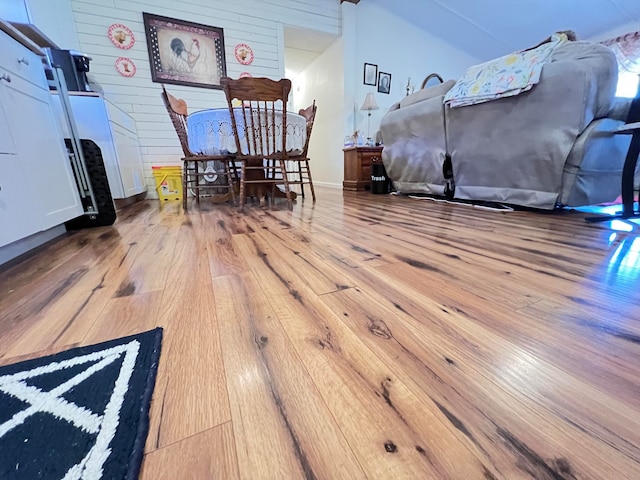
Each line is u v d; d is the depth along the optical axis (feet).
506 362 1.60
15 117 3.77
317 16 12.67
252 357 1.68
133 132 10.28
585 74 4.88
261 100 6.51
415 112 8.41
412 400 1.36
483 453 1.11
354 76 13.65
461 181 7.82
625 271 2.89
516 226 5.08
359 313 2.16
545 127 5.59
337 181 14.84
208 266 3.24
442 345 1.77
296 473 1.05
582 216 5.75
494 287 2.58
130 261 3.47
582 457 1.08
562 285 2.59
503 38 15.93
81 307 2.34
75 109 7.57
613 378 1.46
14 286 2.80
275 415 1.29
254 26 11.76
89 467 1.07
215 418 1.28
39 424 1.26
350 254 3.61
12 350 1.80
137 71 10.47
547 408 1.30
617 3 13.41
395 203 8.52
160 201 10.41
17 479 1.03
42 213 4.18
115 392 1.43
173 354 1.72
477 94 6.46
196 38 11.02
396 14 14.25
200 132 7.09
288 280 2.81
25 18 7.39
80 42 9.69
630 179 5.02
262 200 9.44
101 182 5.63
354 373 1.54
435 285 2.65
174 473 1.05
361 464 1.08
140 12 10.20
